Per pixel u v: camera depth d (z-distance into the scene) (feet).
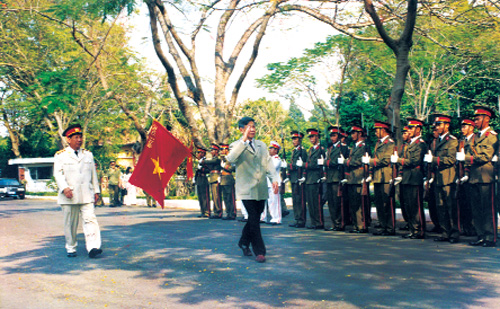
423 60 62.13
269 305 14.62
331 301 14.84
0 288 17.65
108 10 39.04
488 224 24.44
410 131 28.04
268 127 99.91
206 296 15.85
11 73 69.46
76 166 23.73
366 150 30.32
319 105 67.67
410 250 23.39
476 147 24.59
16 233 34.06
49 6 47.06
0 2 51.88
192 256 22.99
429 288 16.03
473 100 66.69
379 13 41.34
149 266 20.94
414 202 27.76
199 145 51.70
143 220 43.24
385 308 13.98
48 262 22.44
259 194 21.76
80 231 34.14
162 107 82.02
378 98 70.90
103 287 17.43
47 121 78.59
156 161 32.91
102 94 57.00
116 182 69.56
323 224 34.14
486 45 44.98
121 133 120.06
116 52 67.26
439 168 26.35
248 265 20.53
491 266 19.31
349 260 20.97
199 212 54.39
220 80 53.31
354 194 31.14
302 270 19.24
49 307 15.06
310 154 34.12
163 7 45.73
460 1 38.93
